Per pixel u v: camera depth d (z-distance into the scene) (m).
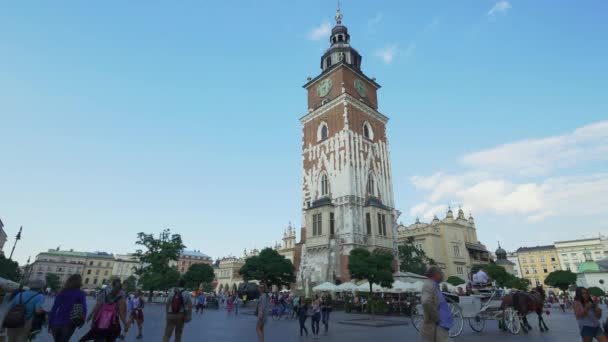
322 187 54.69
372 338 16.86
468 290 22.91
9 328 9.22
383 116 61.94
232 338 17.17
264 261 50.44
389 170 59.22
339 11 69.06
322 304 22.34
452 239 87.75
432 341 7.58
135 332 18.94
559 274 72.56
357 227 48.09
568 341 15.11
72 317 8.90
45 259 155.00
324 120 58.09
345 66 58.47
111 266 167.75
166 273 66.12
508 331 19.14
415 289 35.19
